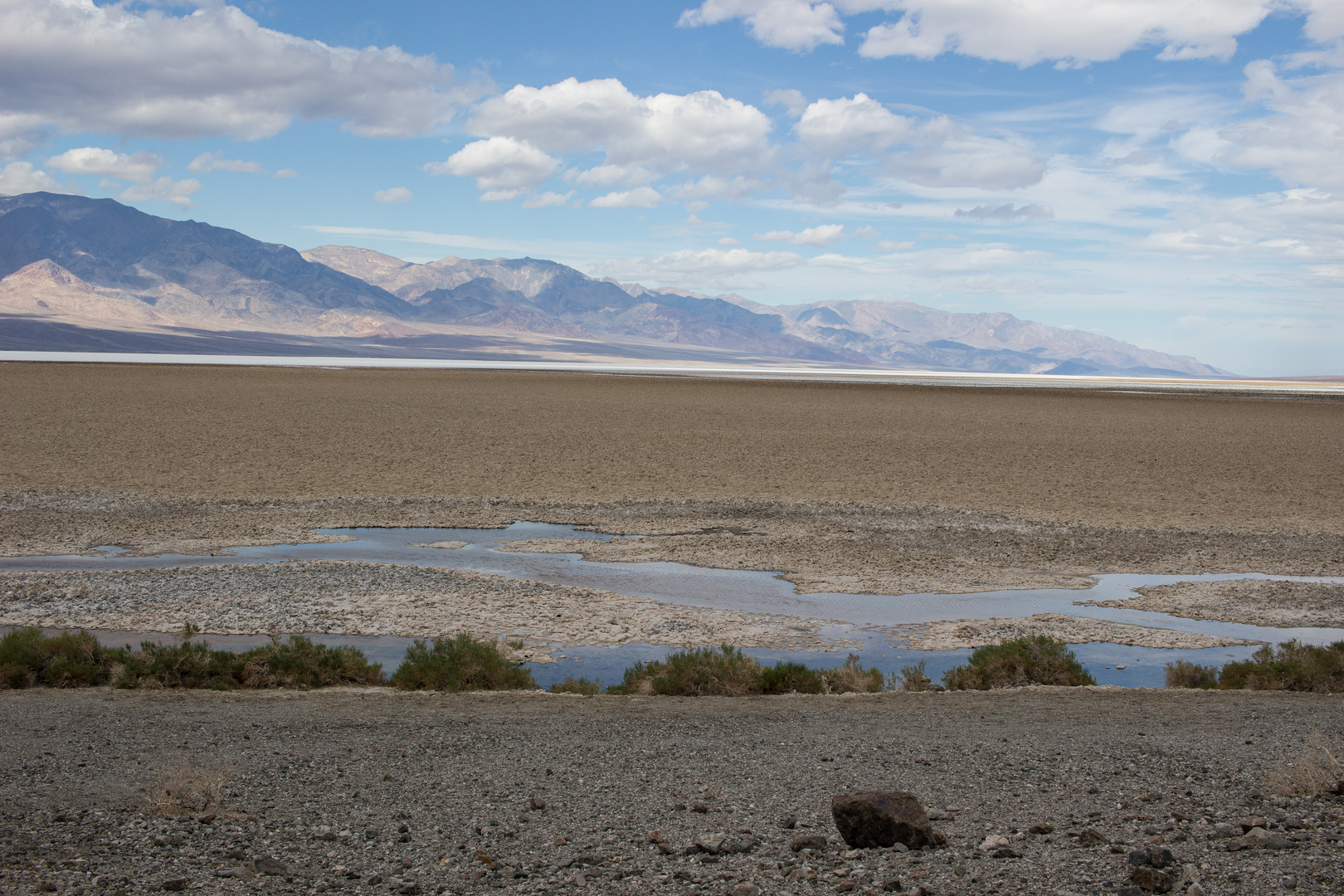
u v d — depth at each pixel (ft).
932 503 96.53
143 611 51.42
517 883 16.35
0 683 36.45
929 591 61.67
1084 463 132.98
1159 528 85.25
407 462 117.50
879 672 43.45
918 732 28.58
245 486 96.48
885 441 157.58
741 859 17.35
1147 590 62.64
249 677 38.06
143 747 26.03
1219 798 20.72
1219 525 86.79
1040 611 57.06
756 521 85.30
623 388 301.22
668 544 74.95
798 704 34.01
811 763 24.56
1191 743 26.37
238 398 210.59
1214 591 62.39
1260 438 175.32
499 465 117.60
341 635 48.34
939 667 45.01
